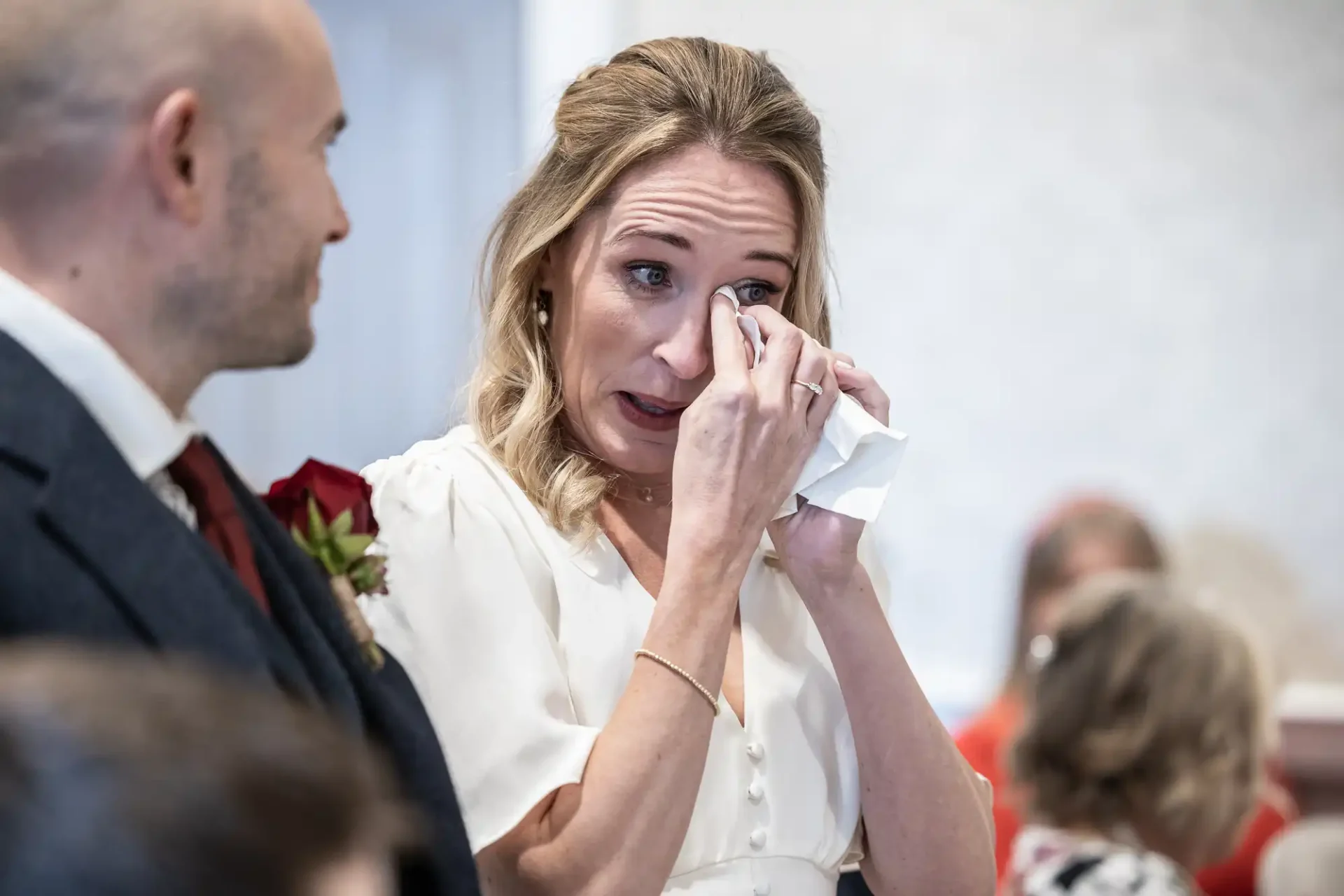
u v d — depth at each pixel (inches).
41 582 83.4
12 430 85.0
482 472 141.0
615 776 122.9
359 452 363.9
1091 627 207.8
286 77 95.4
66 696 48.9
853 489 137.3
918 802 139.9
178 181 91.4
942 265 370.3
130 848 45.4
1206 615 207.2
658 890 123.6
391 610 128.8
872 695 139.7
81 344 90.4
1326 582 370.0
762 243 140.5
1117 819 199.2
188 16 91.2
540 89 361.1
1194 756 198.7
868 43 369.4
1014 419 370.9
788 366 136.4
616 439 142.3
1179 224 371.9
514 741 125.6
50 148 89.6
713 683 128.3
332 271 365.4
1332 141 370.9
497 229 151.7
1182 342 371.9
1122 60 370.6
